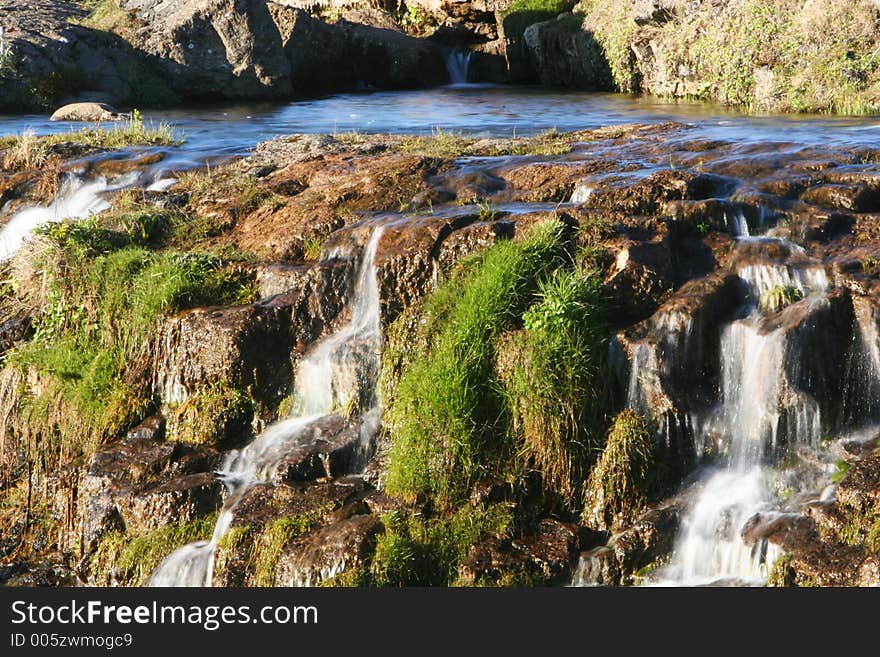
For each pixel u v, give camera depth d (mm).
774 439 7988
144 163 13680
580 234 9172
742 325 8328
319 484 8180
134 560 8031
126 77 27203
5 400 9547
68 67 25906
